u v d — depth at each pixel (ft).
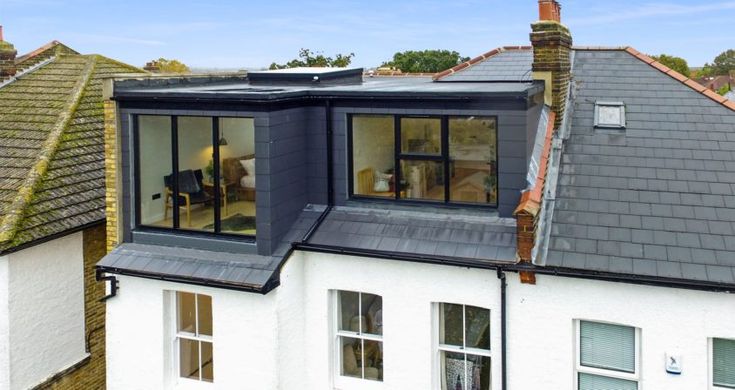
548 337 32.40
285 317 35.32
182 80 45.24
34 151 47.14
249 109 34.73
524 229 31.96
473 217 35.83
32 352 41.98
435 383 35.09
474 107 35.04
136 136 37.91
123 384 38.09
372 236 35.91
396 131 37.22
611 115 41.34
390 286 35.12
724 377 30.94
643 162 37.37
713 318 29.76
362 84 47.80
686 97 42.16
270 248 35.17
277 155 35.47
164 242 37.58
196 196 37.24
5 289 39.99
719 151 37.35
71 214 43.57
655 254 31.50
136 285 37.24
